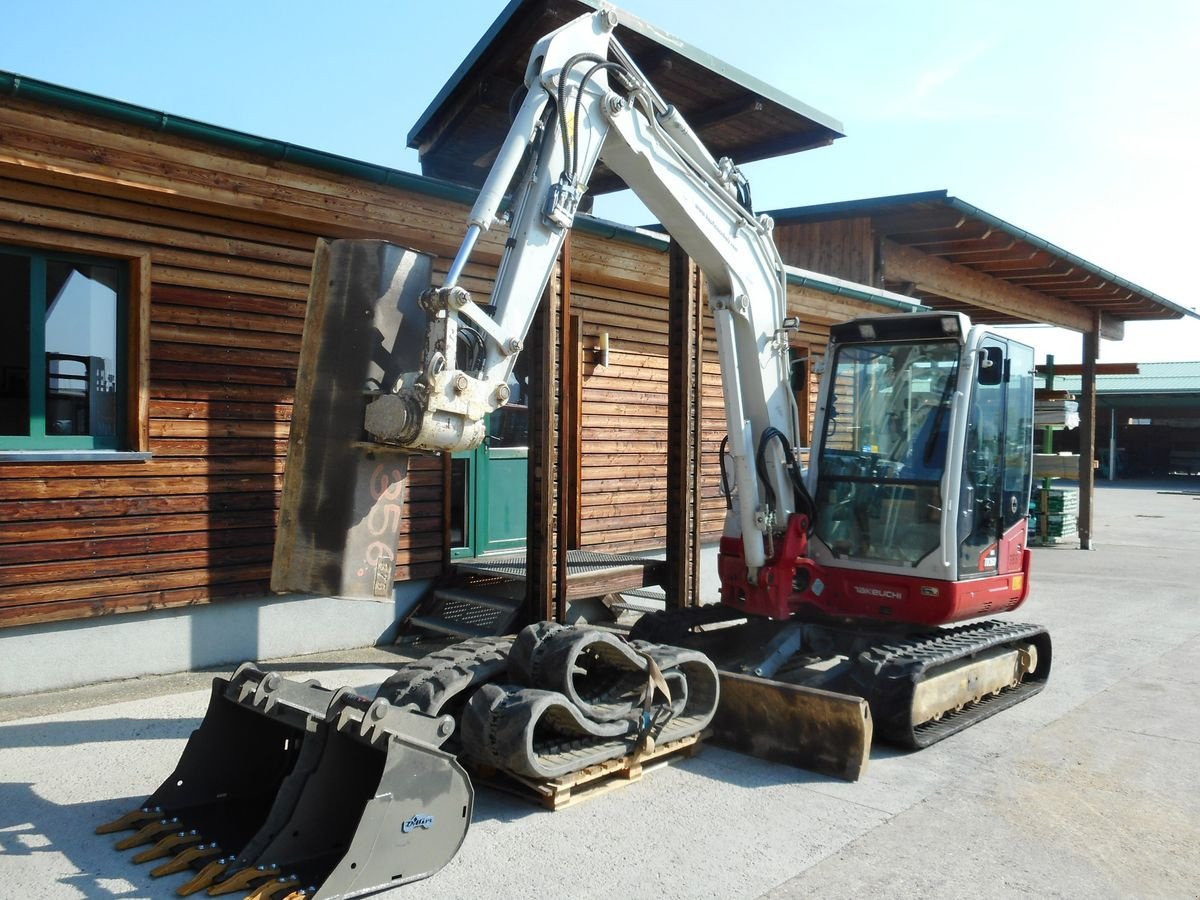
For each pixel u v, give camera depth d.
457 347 4.53
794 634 6.12
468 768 4.72
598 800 4.55
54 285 6.11
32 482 5.86
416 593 7.88
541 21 7.09
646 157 5.27
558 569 7.07
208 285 6.59
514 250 4.72
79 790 4.48
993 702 6.31
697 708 5.23
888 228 12.09
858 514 6.28
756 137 9.24
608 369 9.27
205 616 6.69
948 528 5.85
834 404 6.52
